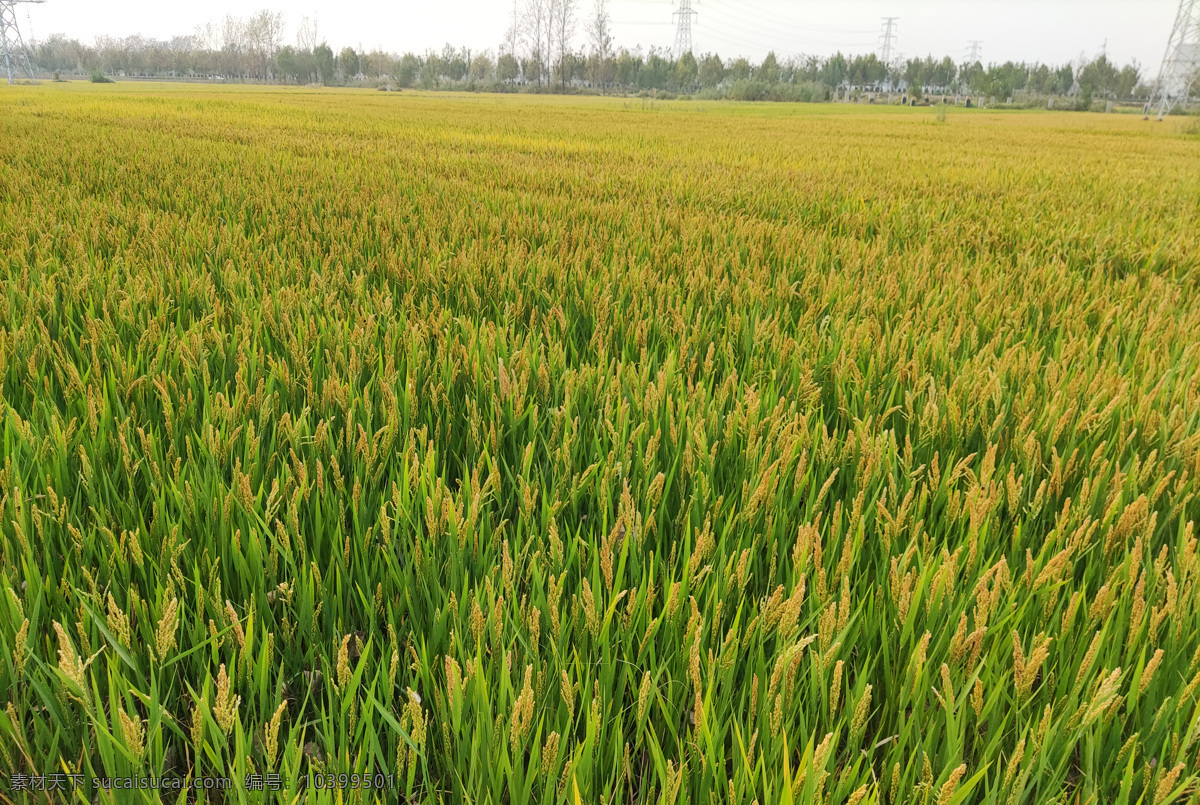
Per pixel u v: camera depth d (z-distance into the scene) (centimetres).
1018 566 241
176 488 240
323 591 210
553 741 146
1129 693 176
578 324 480
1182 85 5922
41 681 176
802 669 191
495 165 1362
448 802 175
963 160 1767
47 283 464
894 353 404
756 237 736
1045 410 318
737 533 246
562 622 198
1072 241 816
